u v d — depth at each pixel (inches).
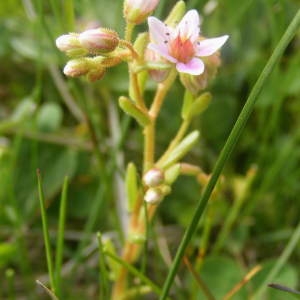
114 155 2.9
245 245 3.2
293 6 3.6
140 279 2.3
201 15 3.4
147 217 2.2
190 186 3.3
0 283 2.9
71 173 3.3
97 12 3.5
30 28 3.5
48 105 3.4
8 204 3.1
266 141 3.3
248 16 3.7
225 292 2.7
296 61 3.2
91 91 3.5
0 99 3.8
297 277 2.9
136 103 2.1
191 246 3.0
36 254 3.1
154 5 2.0
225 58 3.7
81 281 3.0
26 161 3.3
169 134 3.6
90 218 3.0
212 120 3.6
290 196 3.3
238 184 3.3
